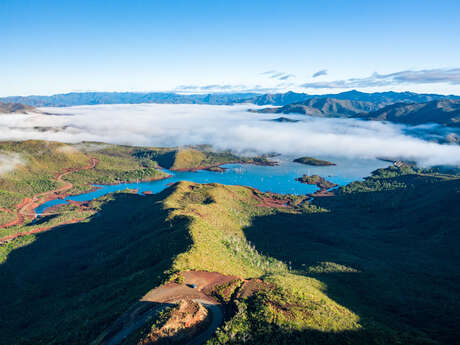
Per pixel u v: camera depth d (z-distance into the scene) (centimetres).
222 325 10362
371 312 14575
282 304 11756
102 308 13350
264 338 9638
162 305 11625
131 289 14662
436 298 17125
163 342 9344
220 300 12275
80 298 17275
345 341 10338
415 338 11731
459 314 14950
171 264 15400
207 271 14938
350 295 16800
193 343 9525
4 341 14650
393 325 13325
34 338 12975
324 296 14462
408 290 18262
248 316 10806
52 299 19262
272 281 14262
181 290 12862
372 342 10750
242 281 14012
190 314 10325
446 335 13012
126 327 10625
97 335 10775
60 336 12056
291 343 9581
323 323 11044
